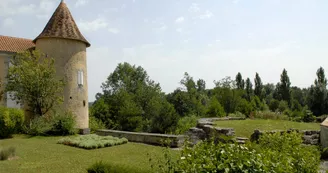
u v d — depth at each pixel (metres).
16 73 19.30
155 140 15.09
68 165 9.84
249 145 5.03
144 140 15.87
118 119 43.56
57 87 20.23
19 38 25.98
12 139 16.59
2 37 24.69
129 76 56.53
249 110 31.77
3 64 22.78
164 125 38.78
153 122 40.09
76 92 23.38
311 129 15.33
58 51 22.72
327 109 37.34
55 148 13.60
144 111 49.16
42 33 23.16
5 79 22.70
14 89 19.27
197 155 4.53
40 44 23.12
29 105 20.16
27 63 19.45
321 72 42.56
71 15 24.86
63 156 11.59
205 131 14.59
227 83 42.41
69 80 22.95
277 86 59.91
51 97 20.16
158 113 39.62
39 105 19.91
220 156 4.32
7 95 22.55
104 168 7.47
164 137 14.56
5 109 17.86
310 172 5.14
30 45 25.55
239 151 4.43
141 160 10.65
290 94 51.41
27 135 18.14
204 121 16.98
